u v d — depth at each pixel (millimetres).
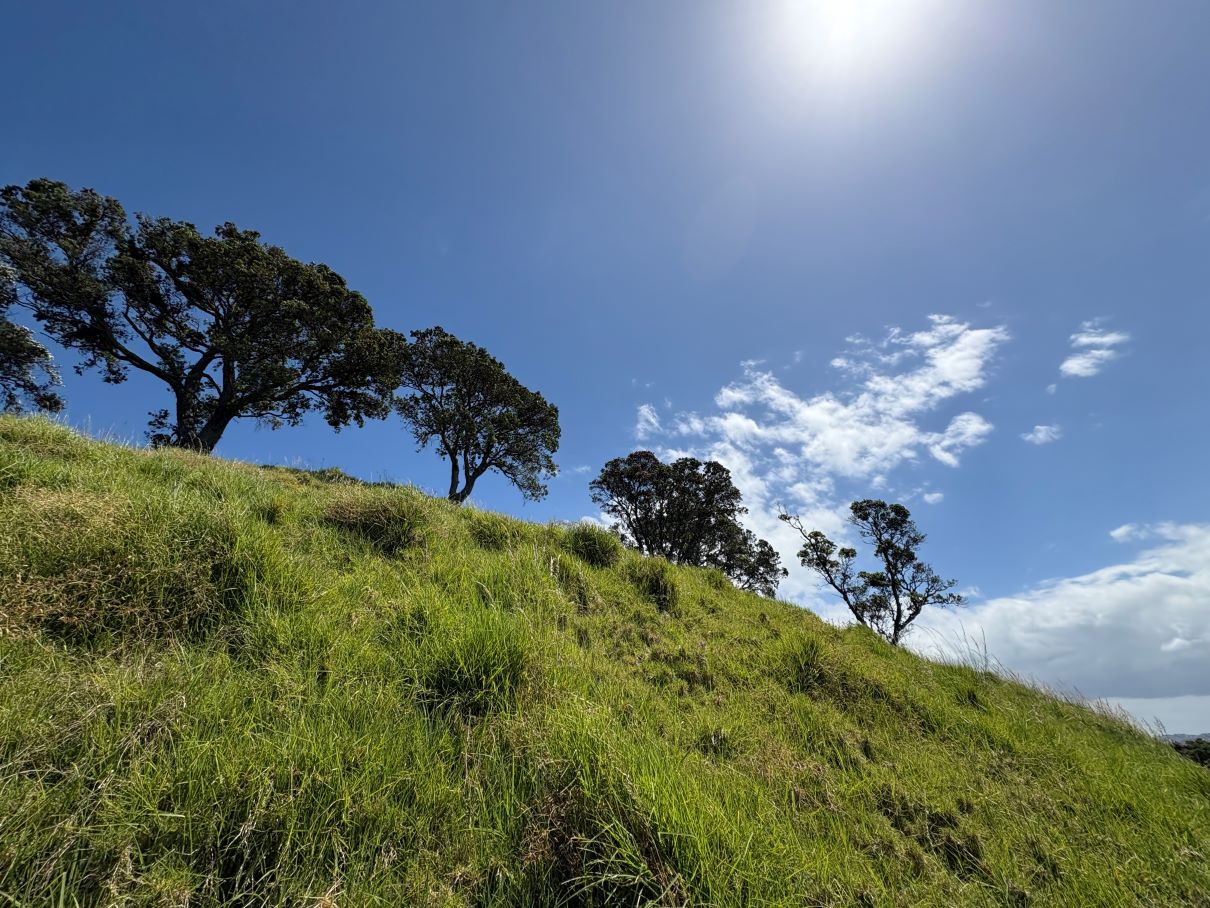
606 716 3355
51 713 2311
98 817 1952
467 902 2059
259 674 3100
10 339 20250
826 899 2494
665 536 41094
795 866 2547
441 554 6023
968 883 2988
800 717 4781
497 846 2328
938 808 3691
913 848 3188
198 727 2455
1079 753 5129
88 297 20969
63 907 1646
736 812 2744
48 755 2129
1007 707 6441
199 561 3656
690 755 3408
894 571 36219
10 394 21547
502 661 3486
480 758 2846
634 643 5691
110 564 3301
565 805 2463
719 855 2299
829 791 3611
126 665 2822
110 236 22281
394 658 3594
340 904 1868
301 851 2035
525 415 31234
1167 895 3062
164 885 1748
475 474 30469
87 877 1768
